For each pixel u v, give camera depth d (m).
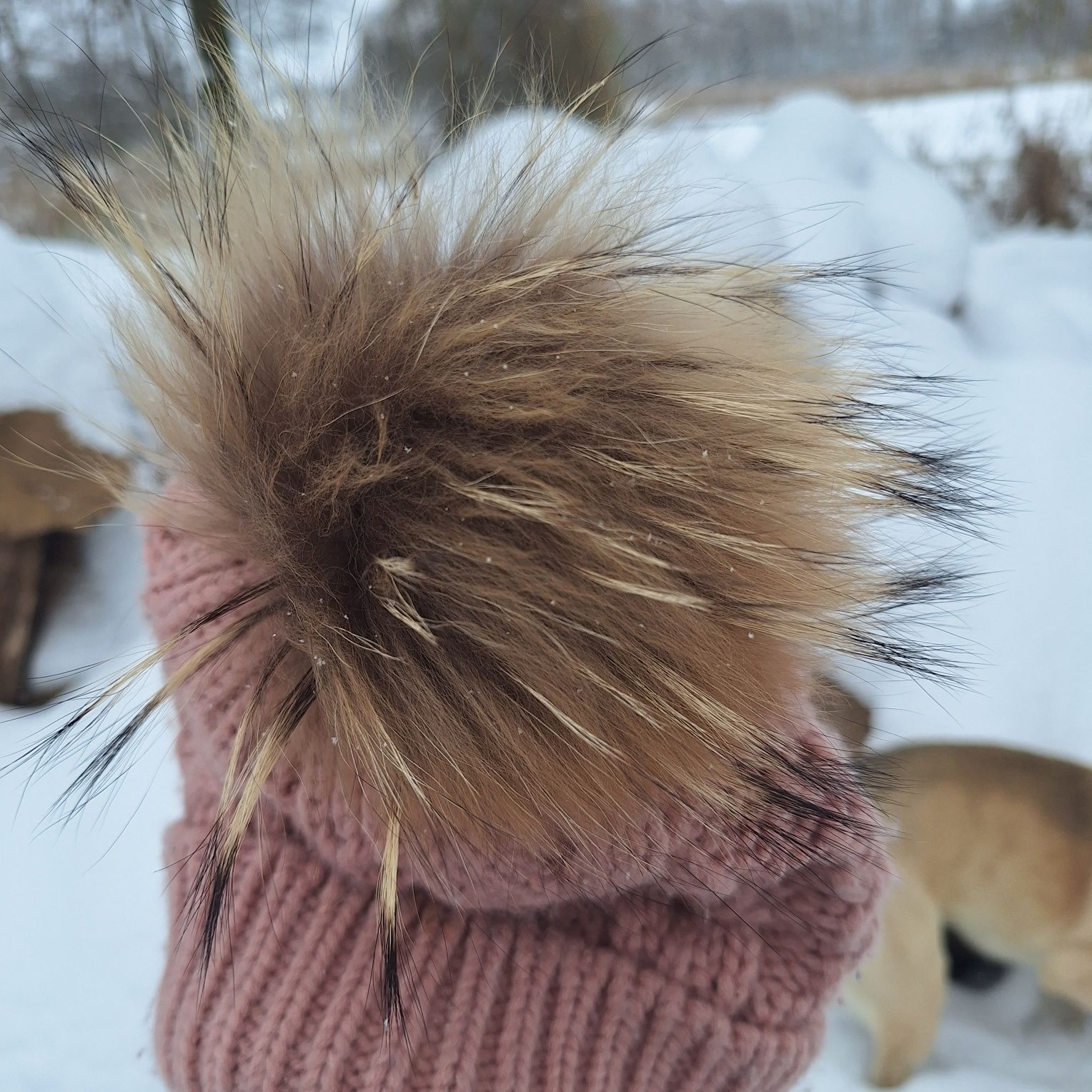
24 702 1.43
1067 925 1.15
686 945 0.42
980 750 1.22
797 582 0.39
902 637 0.54
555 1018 0.41
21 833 1.27
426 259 0.43
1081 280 2.12
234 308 0.42
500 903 0.40
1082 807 1.16
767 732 0.38
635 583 0.36
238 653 0.40
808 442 0.41
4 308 1.38
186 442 0.44
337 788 0.39
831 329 0.59
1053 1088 1.15
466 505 0.37
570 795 0.36
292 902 0.42
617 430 0.37
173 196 0.48
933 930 1.14
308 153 0.49
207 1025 0.42
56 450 1.35
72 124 0.51
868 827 0.42
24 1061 1.08
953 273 1.86
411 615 0.36
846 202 1.36
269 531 0.39
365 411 0.38
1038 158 2.91
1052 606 1.40
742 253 0.56
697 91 0.76
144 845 1.26
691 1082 0.42
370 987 0.41
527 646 0.36
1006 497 1.52
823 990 0.44
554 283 0.41
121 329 0.47
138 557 1.60
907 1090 1.14
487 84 0.57
